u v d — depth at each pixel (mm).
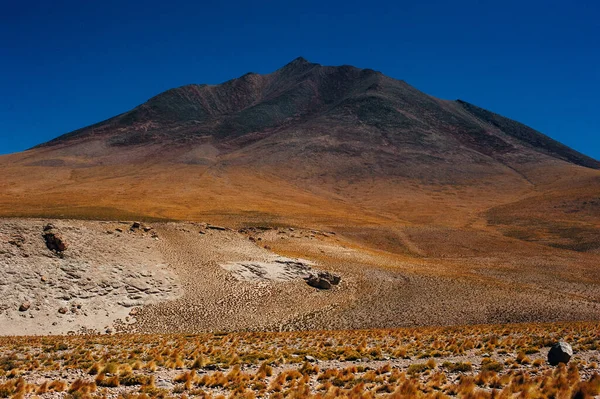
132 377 18578
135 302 47812
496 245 113625
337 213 152875
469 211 172375
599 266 91688
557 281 77188
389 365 21188
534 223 144000
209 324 46344
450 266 88062
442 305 56031
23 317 40406
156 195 153250
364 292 61562
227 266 61812
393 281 67438
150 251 58875
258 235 93000
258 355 24562
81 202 120000
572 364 20281
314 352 26312
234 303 52281
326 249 88125
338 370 20484
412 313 52719
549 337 31391
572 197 171750
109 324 43469
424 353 25359
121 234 59844
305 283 62594
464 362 21922
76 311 43375
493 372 18750
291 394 15852
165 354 26109
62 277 46375
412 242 114812
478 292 62812
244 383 17781
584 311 54750
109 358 23938
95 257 51469
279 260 68438
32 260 46812
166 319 46188
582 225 136125
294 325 47625
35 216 79000
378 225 129875
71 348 28578
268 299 55219
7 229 50375
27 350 27141
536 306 56125
